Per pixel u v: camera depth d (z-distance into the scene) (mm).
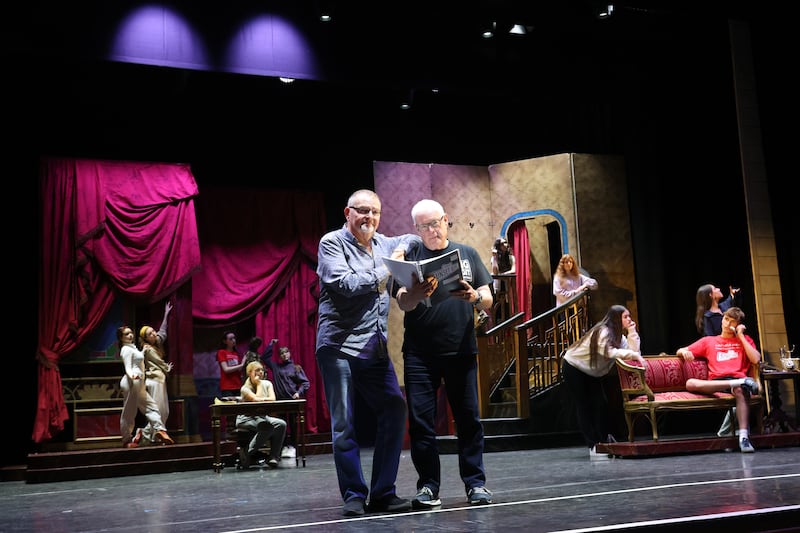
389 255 3850
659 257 10562
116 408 9195
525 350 8891
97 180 9531
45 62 9430
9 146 9641
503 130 11953
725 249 9992
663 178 10633
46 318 9062
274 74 8969
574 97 10320
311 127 11320
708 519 3027
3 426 9203
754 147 9891
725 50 10094
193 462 8117
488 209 11227
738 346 7027
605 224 10781
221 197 10539
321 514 3639
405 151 11641
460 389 3762
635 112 10805
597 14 9406
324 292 3742
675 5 9734
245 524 3402
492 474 5504
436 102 11727
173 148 10664
